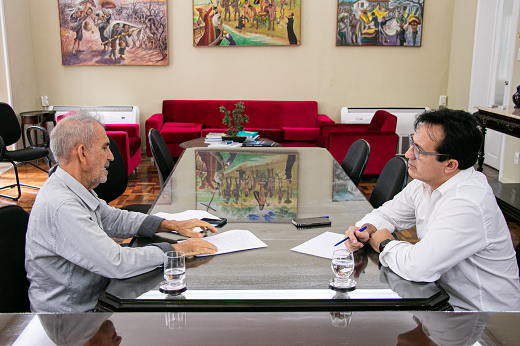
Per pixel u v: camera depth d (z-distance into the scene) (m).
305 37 6.68
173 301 1.15
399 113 6.76
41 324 0.76
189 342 0.72
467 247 1.28
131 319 0.79
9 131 4.89
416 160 1.42
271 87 6.82
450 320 0.79
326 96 6.85
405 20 6.61
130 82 6.80
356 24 6.61
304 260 1.41
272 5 6.55
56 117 6.40
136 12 6.55
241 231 1.67
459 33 6.48
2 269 1.33
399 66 6.78
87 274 1.45
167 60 6.69
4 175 5.50
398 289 1.23
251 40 6.64
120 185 2.88
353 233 1.55
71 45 6.61
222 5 6.55
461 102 6.46
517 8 4.84
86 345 0.71
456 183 1.39
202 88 6.83
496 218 1.34
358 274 1.32
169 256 1.27
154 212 1.91
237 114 4.37
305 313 0.82
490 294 1.39
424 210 1.58
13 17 6.07
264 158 3.31
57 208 1.35
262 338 0.73
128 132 5.82
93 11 6.53
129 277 1.32
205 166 2.97
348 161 3.08
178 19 6.63
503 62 5.67
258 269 1.34
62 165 1.47
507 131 3.88
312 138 6.21
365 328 0.77
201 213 1.89
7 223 1.40
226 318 0.80
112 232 1.67
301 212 1.93
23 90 6.34
